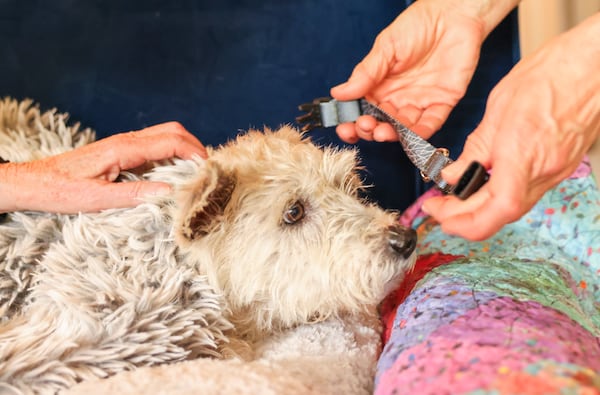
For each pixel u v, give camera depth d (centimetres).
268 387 91
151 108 181
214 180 108
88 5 173
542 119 90
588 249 144
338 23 181
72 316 105
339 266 123
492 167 93
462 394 77
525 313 97
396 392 87
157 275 115
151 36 177
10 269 117
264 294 125
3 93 174
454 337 92
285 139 138
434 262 140
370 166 187
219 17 178
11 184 116
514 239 148
